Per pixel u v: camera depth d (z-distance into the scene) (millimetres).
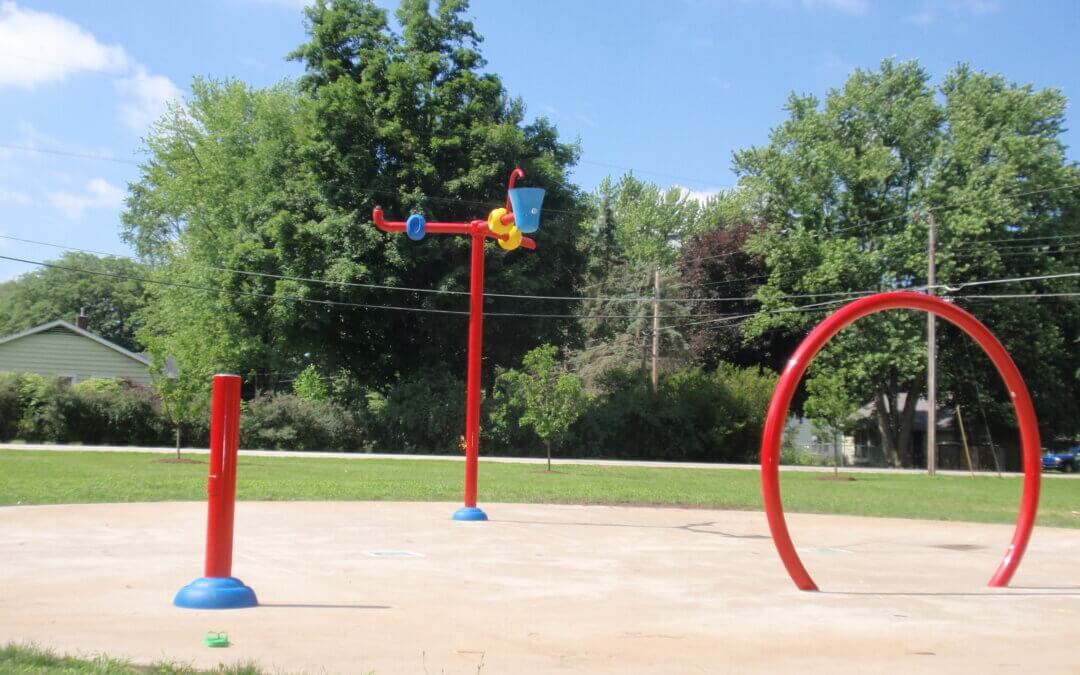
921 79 46344
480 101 37812
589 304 56625
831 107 46312
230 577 5977
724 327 52594
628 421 41656
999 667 4723
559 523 12109
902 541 11391
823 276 43719
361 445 36656
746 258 52938
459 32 38938
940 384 46250
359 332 39469
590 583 7270
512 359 39094
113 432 33938
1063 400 49438
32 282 80250
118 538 9211
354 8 38344
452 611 5910
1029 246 45344
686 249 56312
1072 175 44406
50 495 13570
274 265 37750
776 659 4809
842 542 11094
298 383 40344
